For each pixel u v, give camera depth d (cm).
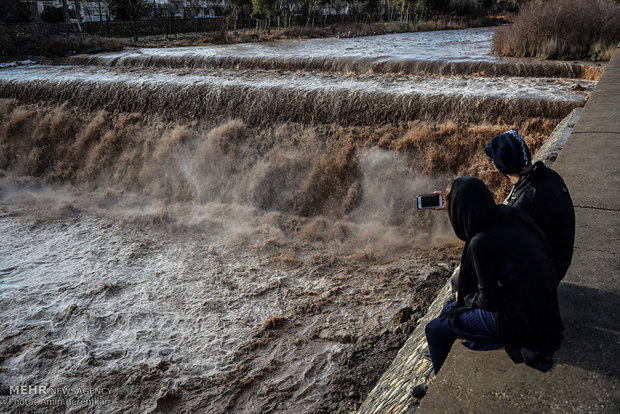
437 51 2028
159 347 749
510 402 232
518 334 248
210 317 816
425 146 1134
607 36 1672
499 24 4103
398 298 830
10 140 1498
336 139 1227
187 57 1950
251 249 1020
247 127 1324
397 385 433
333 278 908
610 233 390
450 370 255
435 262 932
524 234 246
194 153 1337
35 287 905
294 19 3756
